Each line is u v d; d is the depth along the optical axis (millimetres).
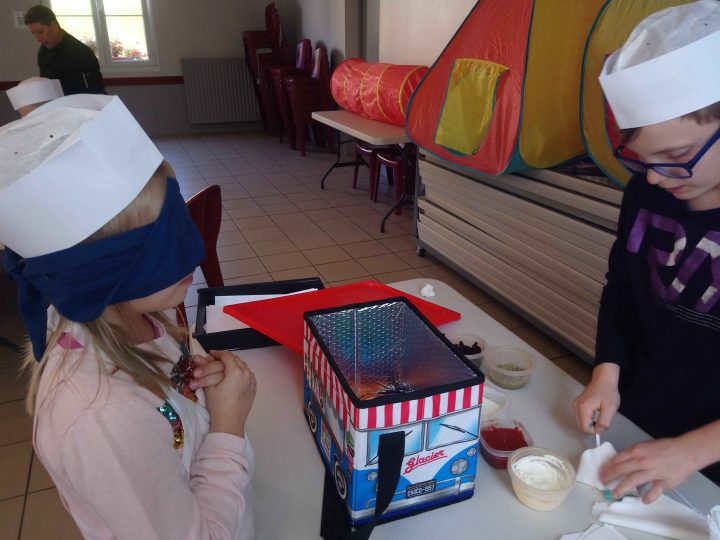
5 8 6523
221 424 706
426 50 4504
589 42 1885
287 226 4168
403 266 3449
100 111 536
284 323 1211
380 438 699
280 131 7305
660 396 1039
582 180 2119
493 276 2807
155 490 541
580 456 906
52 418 527
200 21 7441
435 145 2680
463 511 797
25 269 536
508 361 1147
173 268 582
